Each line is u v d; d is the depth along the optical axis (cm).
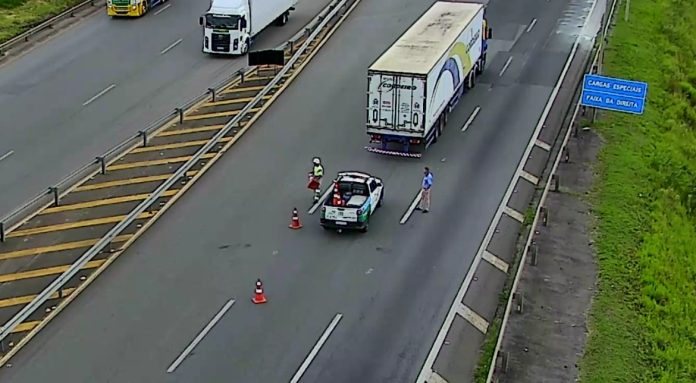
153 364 2894
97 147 4544
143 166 4322
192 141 4597
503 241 3684
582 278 3447
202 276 3403
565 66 5653
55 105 5050
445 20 5031
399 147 4519
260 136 4662
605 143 4681
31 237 3684
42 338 3030
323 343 3002
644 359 3016
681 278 3688
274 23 6400
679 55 6400
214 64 5678
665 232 3991
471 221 3825
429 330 3078
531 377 2844
